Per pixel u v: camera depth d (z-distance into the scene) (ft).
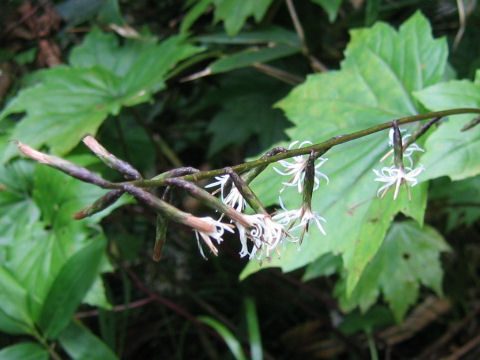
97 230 0.84
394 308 0.99
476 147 0.63
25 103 0.97
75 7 1.21
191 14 1.07
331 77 0.87
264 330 1.24
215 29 1.26
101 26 1.25
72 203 0.85
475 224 1.33
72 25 1.21
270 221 0.42
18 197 0.92
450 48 1.16
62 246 0.83
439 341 1.17
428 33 0.83
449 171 0.63
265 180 0.77
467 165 0.63
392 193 0.69
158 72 0.98
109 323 0.92
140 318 1.22
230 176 0.43
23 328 0.79
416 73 0.82
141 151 1.17
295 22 1.08
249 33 1.12
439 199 1.09
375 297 0.99
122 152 1.15
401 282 0.99
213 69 1.00
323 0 0.95
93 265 0.80
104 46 1.14
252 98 1.19
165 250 1.31
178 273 1.31
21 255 0.86
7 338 0.97
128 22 1.35
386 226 0.68
